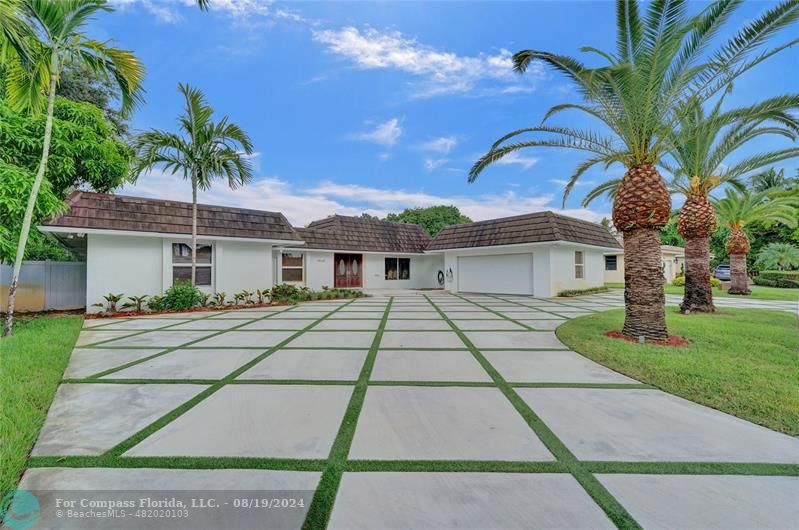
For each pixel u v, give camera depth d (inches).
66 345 214.5
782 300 514.3
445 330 277.1
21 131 301.4
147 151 379.2
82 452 95.2
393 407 126.0
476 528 67.7
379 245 758.5
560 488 79.9
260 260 486.6
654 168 242.7
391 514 71.4
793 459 92.0
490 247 611.2
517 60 242.4
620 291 700.0
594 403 129.8
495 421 114.7
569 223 602.9
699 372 161.0
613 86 228.2
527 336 252.8
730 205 597.9
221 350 211.2
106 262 383.9
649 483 81.7
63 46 250.5
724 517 70.5
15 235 283.6
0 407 117.6
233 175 424.2
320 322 319.3
